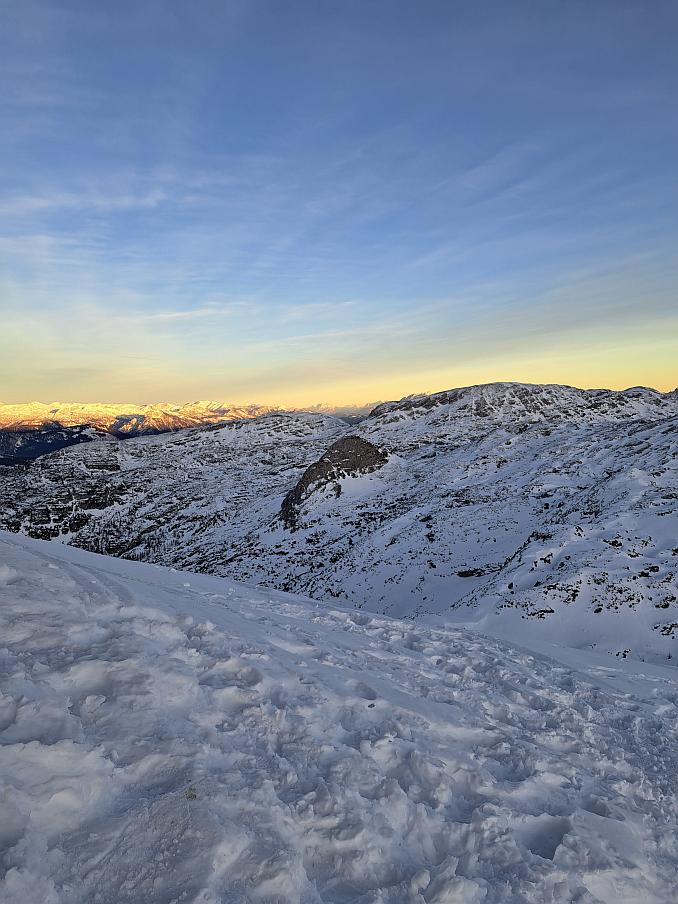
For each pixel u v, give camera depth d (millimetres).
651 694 8281
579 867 3279
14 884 2291
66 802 2832
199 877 2557
